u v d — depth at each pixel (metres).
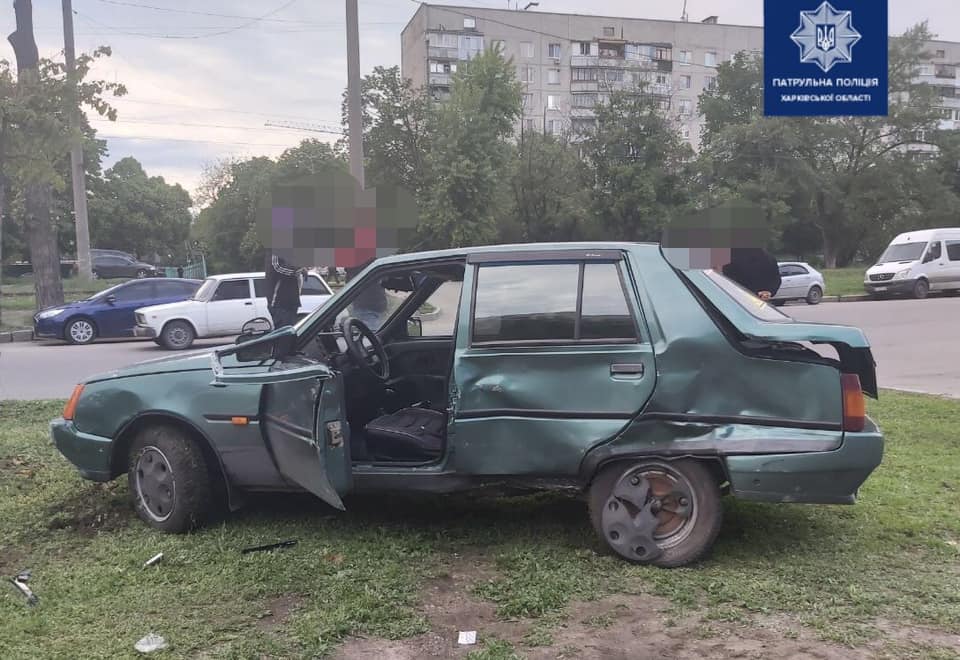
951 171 49.06
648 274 3.78
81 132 9.02
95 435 4.37
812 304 24.47
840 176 47.22
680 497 3.72
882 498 4.85
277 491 4.18
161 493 4.24
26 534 4.25
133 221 63.00
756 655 2.94
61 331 15.94
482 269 3.97
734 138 44.41
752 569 3.73
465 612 3.33
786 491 3.54
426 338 5.05
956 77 87.88
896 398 8.36
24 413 7.82
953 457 5.93
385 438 4.25
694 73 80.69
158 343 15.02
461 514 4.56
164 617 3.26
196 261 60.81
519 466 3.81
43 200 17.62
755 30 81.88
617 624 3.21
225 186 60.56
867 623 3.19
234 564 3.79
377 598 3.40
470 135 32.22
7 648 2.96
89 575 3.68
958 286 25.44
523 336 3.83
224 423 4.07
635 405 3.67
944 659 2.88
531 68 75.56
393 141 38.19
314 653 2.96
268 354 4.21
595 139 36.97
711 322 3.65
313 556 3.89
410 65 81.38
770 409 3.58
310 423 3.75
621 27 77.94
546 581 3.59
